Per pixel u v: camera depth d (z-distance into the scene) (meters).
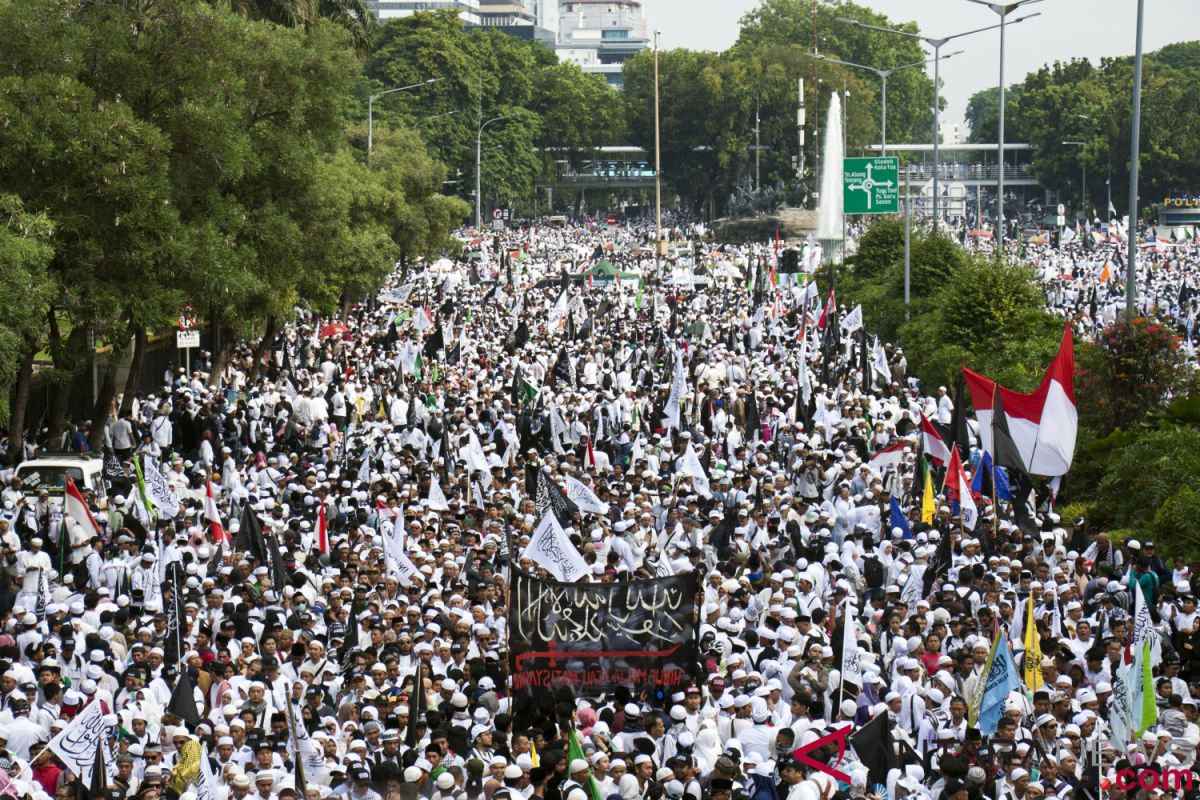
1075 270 92.69
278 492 30.23
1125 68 171.62
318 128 38.56
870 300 63.84
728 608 21.80
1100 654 19.77
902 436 36.28
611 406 38.88
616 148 181.88
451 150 145.50
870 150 176.50
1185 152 150.75
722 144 166.00
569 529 26.02
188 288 33.19
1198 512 28.31
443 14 149.00
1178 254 110.81
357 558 24.38
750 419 35.94
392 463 32.16
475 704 18.42
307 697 17.95
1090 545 26.88
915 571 22.62
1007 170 184.12
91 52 30.97
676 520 26.47
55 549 26.36
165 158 30.81
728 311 64.00
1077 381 36.62
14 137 28.45
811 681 18.33
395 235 78.19
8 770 16.12
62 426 34.25
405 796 15.38
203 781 15.46
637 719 17.23
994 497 27.00
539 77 177.38
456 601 21.06
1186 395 35.19
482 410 38.62
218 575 23.31
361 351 53.72
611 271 86.31
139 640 20.06
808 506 29.03
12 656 20.09
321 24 38.88
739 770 16.02
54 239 28.98
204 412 37.00
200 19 31.86
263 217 37.25
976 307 49.03
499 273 93.94
